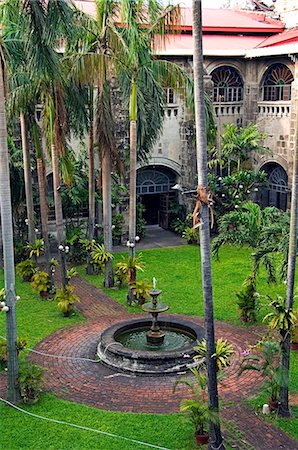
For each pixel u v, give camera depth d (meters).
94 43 17.08
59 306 17.16
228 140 25.84
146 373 13.26
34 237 21.16
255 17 32.09
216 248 16.42
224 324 16.45
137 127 18.98
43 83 15.91
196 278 20.80
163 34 16.55
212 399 10.25
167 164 27.44
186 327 15.10
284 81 26.36
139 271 21.70
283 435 10.87
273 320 11.57
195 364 13.40
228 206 25.86
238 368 13.66
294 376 13.13
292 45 24.17
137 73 16.92
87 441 10.64
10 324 11.98
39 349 14.99
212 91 26.47
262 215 16.39
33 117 18.52
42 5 13.41
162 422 11.26
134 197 17.98
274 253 15.59
